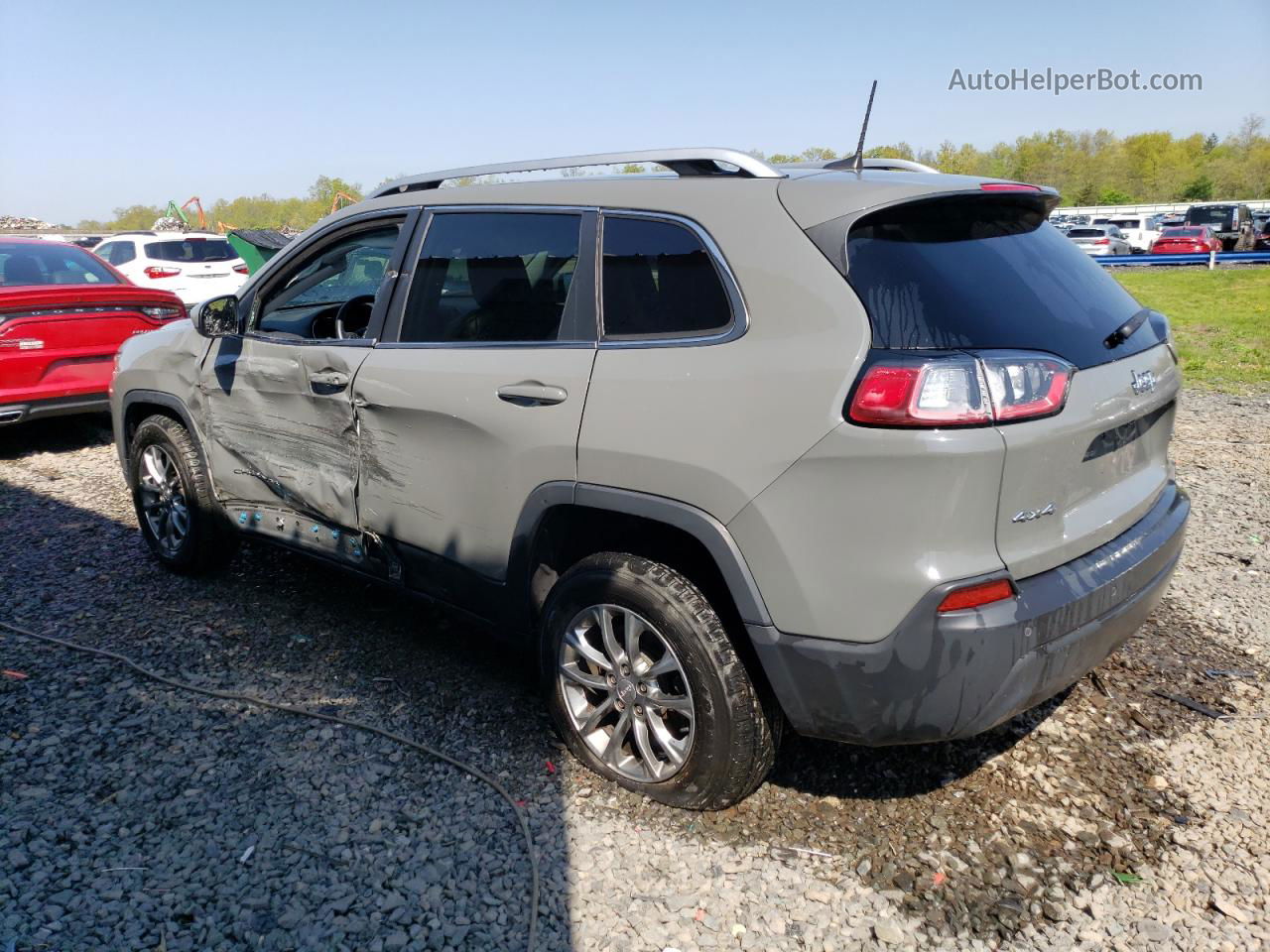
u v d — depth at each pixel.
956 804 2.95
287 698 3.55
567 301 3.03
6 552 5.08
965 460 2.29
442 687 3.64
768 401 2.49
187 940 2.39
